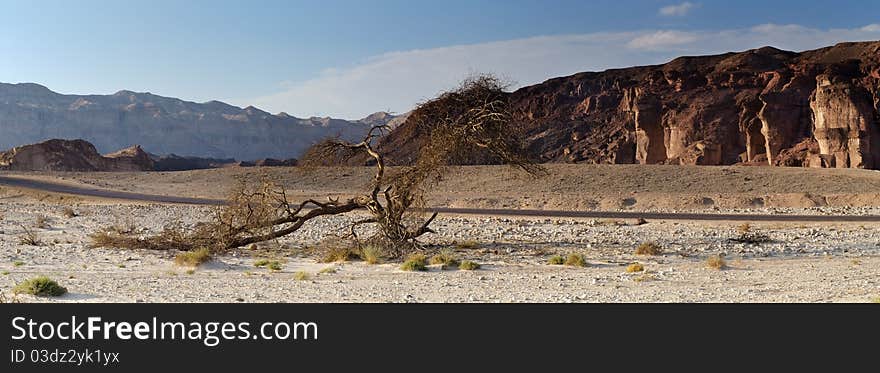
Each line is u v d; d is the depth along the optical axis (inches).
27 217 2126.0
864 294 566.3
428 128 1122.0
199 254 926.4
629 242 1310.3
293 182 4001.0
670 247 1193.4
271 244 1253.1
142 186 4165.8
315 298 603.5
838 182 3304.6
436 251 1115.9
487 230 1625.2
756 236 1370.6
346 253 1007.0
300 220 1158.3
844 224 1747.0
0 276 757.9
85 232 1563.7
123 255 1039.6
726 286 685.3
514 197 2987.2
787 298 571.8
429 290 670.5
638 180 3479.3
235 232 1130.0
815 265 893.8
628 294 626.5
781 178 3452.3
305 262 986.7
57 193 3494.1
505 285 714.8
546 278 780.0
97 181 4340.6
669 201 2733.8
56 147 7460.6
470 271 863.7
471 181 3548.2
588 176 3585.1
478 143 1103.6
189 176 4571.9
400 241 1090.7
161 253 1075.9
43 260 952.9
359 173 4195.4
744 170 3774.6
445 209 2507.4
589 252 1120.2
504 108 1117.1
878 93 7042.3
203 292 641.6
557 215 2199.8
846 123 7007.9
